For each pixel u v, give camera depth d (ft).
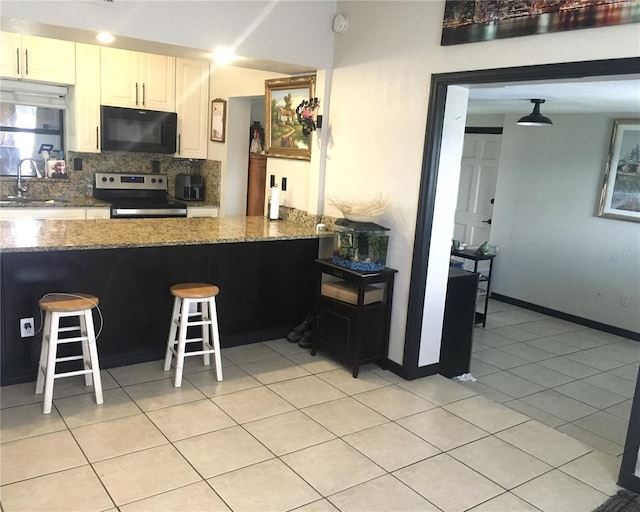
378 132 12.17
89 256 10.84
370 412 10.28
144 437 8.84
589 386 13.19
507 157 20.04
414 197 11.47
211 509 7.22
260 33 11.91
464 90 11.28
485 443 9.43
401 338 12.00
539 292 19.54
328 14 12.93
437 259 11.75
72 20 9.68
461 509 7.58
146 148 17.58
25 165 17.01
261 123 18.86
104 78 16.57
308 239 14.03
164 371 11.44
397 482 8.11
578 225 18.26
